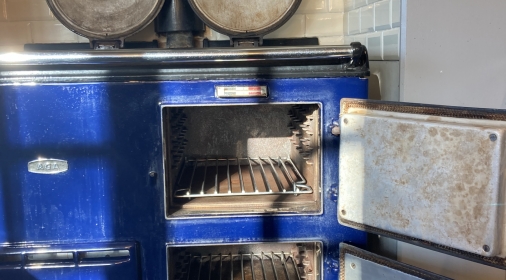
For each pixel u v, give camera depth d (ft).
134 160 3.90
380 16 4.82
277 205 4.18
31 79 3.78
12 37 5.76
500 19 4.32
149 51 3.74
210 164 5.58
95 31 5.06
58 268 3.95
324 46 3.82
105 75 3.82
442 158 3.13
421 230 3.31
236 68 3.88
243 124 5.57
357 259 3.87
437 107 3.24
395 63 4.48
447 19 4.27
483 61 4.37
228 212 4.02
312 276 4.56
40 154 3.85
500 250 2.94
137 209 3.95
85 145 3.86
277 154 5.66
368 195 3.64
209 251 5.37
